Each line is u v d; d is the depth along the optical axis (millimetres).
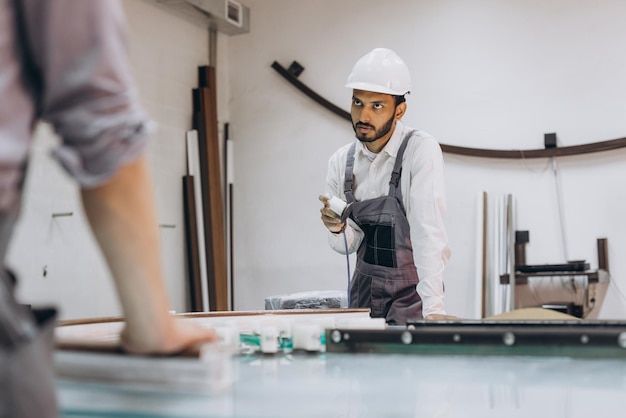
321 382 904
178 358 747
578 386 869
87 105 608
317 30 5133
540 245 4398
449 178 4641
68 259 4074
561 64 4402
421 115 4738
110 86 614
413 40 4805
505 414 734
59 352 771
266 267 5191
